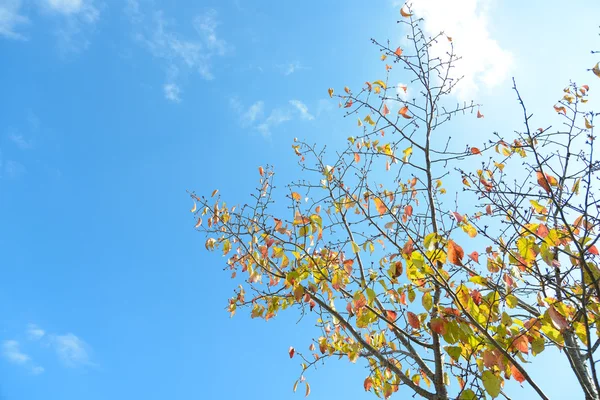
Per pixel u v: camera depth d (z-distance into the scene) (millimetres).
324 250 4605
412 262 3420
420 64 4840
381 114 4988
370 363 5035
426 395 3965
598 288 3305
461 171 4180
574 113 3848
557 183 3945
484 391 3322
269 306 5102
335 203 5016
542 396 3219
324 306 4488
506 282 3480
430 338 4184
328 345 5395
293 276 4238
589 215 3406
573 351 3975
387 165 5027
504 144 4277
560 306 3375
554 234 3492
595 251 3551
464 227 3805
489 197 3928
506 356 3266
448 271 3824
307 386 5168
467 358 3598
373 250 4762
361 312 3986
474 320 3295
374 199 4449
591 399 3535
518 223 3646
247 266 4922
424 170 4648
